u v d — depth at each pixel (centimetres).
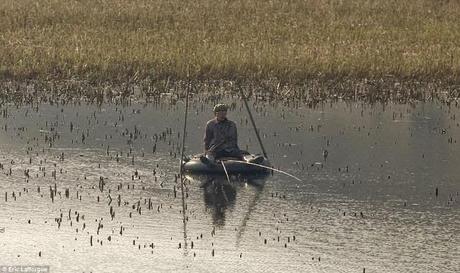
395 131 7019
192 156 6175
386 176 5891
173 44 9662
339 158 6272
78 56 8962
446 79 8706
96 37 9988
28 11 11444
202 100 7862
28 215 5062
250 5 12200
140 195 5444
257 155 5978
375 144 6644
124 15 11331
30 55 8981
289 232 4909
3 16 11206
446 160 6272
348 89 8281
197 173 5869
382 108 7738
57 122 7050
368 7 12256
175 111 7481
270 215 5156
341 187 5650
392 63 8962
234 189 5591
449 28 10894
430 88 8425
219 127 6038
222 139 6028
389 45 9862
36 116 7206
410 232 4925
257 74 8619
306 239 4816
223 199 5406
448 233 4922
